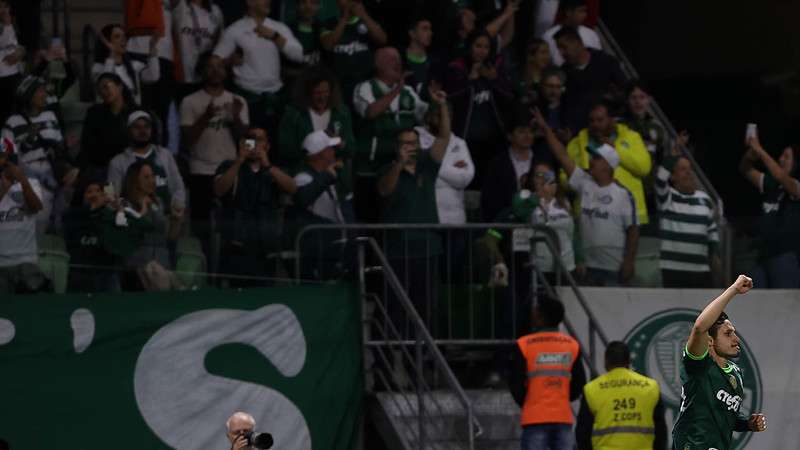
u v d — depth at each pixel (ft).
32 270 150.71
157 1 189.57
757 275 174.91
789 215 175.94
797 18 242.37
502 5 222.48
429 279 170.81
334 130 179.01
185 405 152.97
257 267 158.61
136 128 168.35
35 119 172.55
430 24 197.67
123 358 151.23
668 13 250.57
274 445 156.25
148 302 152.66
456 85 194.08
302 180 171.01
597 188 175.11
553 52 211.41
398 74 189.06
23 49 185.06
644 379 149.89
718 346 131.03
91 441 149.28
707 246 174.81
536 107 188.85
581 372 155.84
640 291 173.68
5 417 146.82
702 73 248.52
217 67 183.83
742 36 246.47
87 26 206.28
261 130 169.07
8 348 147.43
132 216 153.89
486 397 169.99
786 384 174.40
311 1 197.88
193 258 156.15
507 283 172.14
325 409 159.02
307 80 178.70
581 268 173.47
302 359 158.30
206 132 183.32
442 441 167.12
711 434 131.34
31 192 150.61
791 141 242.17
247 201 167.94
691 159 204.33
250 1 193.47
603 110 186.29
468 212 192.24
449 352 173.88
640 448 148.36
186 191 181.78
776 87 244.01
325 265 162.30
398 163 173.37
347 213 177.27
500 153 185.78
